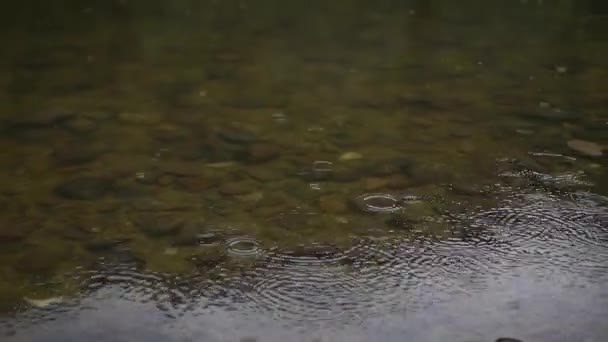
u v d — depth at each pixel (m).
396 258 2.25
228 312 1.98
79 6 6.59
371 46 5.17
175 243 2.35
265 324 1.92
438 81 4.23
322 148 3.18
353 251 2.30
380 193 2.72
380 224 2.48
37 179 2.84
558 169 2.93
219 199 2.67
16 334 1.87
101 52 4.94
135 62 4.68
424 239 2.37
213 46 5.15
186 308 2.00
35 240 2.36
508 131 3.36
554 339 1.84
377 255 2.27
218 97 3.93
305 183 2.81
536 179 2.83
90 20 6.02
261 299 2.04
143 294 2.06
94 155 3.09
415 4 6.95
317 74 4.41
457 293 2.06
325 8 6.76
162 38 5.40
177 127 3.44
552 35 5.51
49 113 3.62
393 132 3.37
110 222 2.49
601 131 3.36
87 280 2.13
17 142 3.23
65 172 2.91
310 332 1.88
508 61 4.71
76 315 1.96
